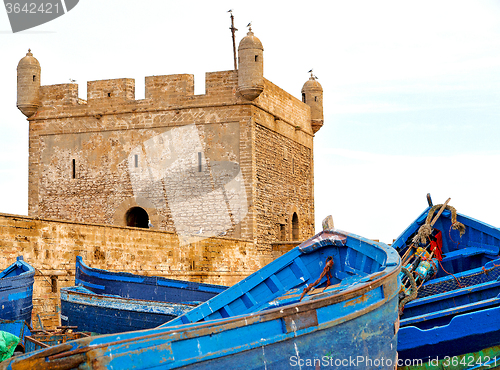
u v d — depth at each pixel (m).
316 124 47.31
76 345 6.72
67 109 40.16
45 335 12.84
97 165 39.62
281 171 41.88
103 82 39.88
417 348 11.17
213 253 33.62
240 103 37.97
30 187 40.47
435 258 15.38
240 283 12.30
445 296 12.60
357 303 9.16
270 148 40.34
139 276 20.05
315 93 47.53
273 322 8.19
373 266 12.01
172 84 39.09
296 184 44.28
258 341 7.95
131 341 6.93
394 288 10.09
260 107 38.78
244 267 36.72
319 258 12.96
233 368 7.70
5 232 20.31
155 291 19.77
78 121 40.00
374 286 9.51
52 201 40.12
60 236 22.86
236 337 7.77
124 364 6.85
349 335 9.02
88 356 6.69
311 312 8.55
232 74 38.31
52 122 40.41
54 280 22.34
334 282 12.63
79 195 39.66
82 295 17.22
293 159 44.00
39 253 21.81
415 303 12.70
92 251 24.56
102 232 25.27
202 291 19.27
